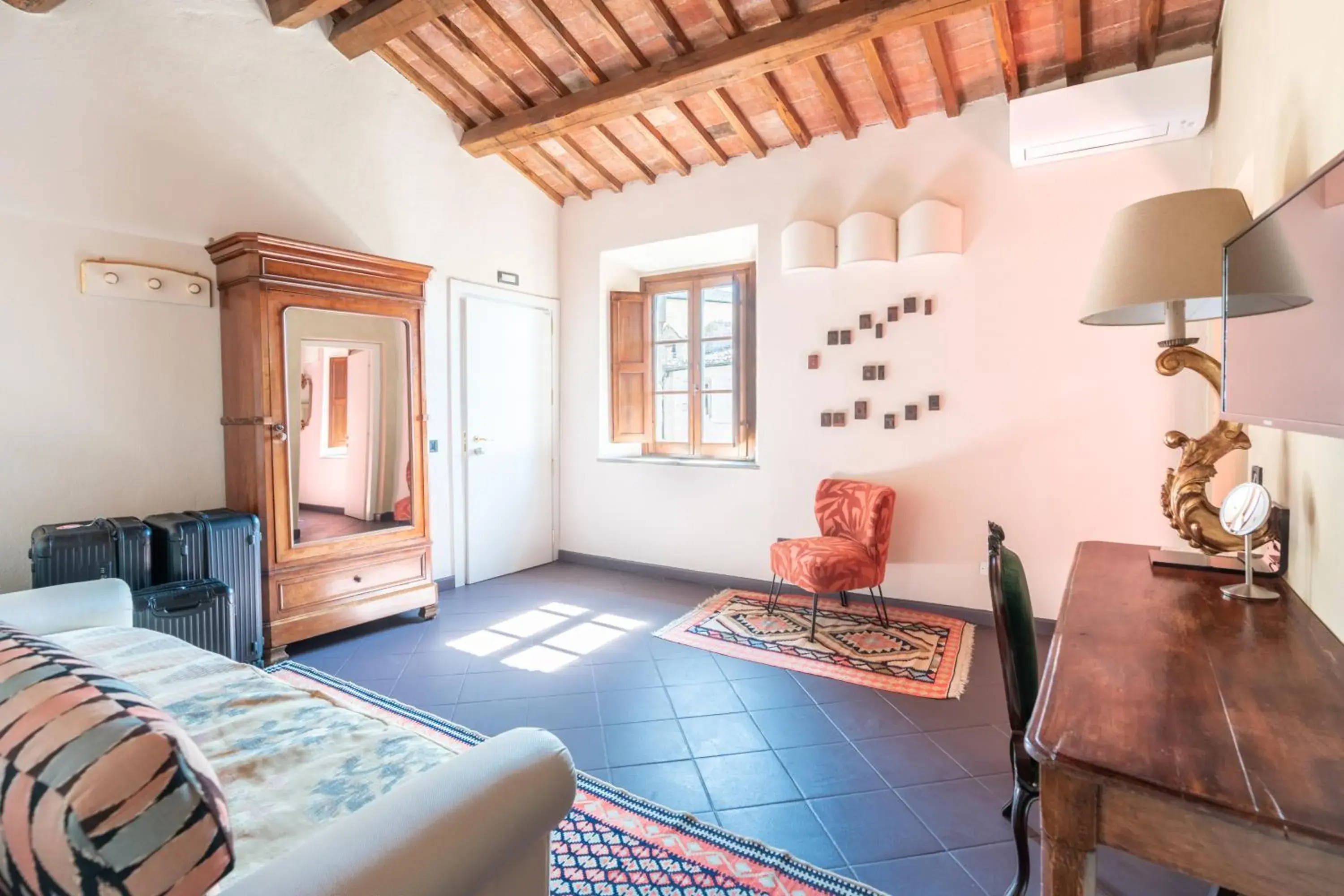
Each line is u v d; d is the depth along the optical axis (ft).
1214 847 2.38
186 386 9.82
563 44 11.19
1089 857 2.63
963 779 6.72
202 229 9.91
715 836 5.80
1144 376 10.05
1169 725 2.83
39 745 1.90
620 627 11.39
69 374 8.73
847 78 10.93
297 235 10.99
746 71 10.27
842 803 6.30
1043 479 10.77
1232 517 4.91
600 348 15.62
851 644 10.45
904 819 6.05
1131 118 9.07
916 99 11.12
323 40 11.30
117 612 6.91
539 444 15.78
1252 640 3.83
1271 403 4.09
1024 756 4.71
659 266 16.08
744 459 15.14
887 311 11.93
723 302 15.51
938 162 11.38
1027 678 4.81
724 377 15.43
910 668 9.46
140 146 9.26
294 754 4.23
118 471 9.19
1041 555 10.83
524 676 9.32
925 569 11.87
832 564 10.43
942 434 11.55
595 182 15.01
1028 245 10.72
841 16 9.08
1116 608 4.48
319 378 10.21
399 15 10.32
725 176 13.58
